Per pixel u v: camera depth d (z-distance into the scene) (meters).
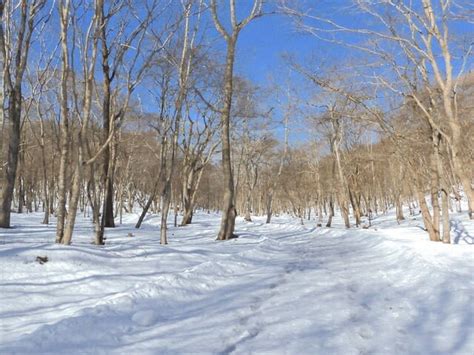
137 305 6.14
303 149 40.06
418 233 18.16
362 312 6.06
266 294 7.31
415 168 14.94
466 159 13.24
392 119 13.73
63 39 10.24
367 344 4.78
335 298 6.93
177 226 26.62
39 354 4.34
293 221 44.75
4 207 16.36
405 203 53.72
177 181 44.25
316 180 42.06
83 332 4.94
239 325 5.55
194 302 6.79
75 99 11.86
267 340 4.95
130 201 46.94
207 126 28.39
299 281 8.40
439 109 12.70
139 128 30.03
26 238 12.89
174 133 14.90
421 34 11.05
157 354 4.52
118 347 4.71
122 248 10.30
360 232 18.86
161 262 9.43
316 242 17.50
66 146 11.04
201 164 31.52
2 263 7.47
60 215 11.17
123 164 39.41
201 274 8.36
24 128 30.42
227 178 17.17
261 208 66.69
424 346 4.67
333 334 5.13
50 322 5.36
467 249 10.94
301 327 5.42
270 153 42.38
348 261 11.14
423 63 12.55
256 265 10.47
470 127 12.89
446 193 13.42
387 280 8.21
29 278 7.12
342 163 30.95
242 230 23.88
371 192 46.94
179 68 15.66
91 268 8.09
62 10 10.27
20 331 4.98
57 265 7.87
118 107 19.50
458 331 5.05
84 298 6.60
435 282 7.36
